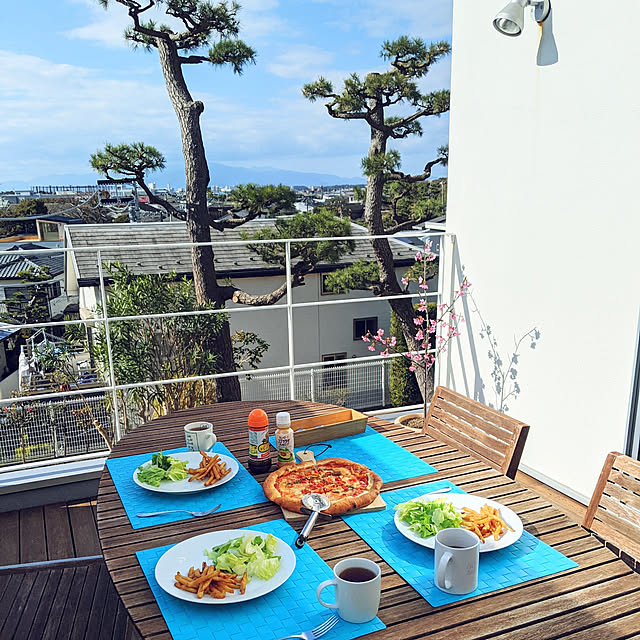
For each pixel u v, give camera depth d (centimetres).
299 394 997
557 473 266
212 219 1284
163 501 144
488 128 290
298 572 115
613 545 137
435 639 97
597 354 241
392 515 135
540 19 253
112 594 177
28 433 841
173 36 1257
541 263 265
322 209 1221
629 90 220
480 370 311
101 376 1052
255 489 149
